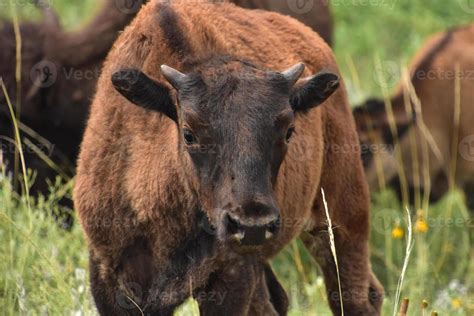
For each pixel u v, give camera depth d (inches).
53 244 1094.4
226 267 861.2
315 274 1246.3
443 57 1493.6
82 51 1218.6
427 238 1375.5
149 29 882.1
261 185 767.1
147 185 849.5
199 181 800.9
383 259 1330.0
